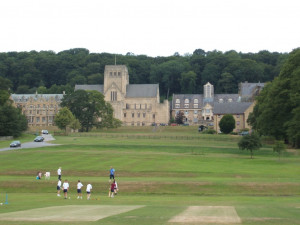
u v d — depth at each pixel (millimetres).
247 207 40531
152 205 42656
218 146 123562
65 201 47844
